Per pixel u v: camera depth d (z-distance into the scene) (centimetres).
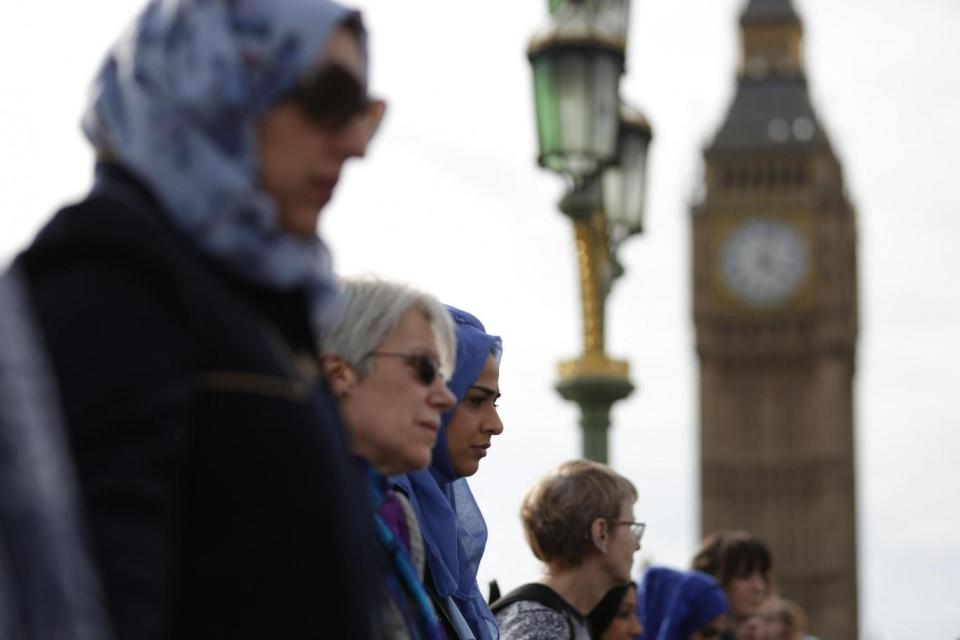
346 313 383
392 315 384
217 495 240
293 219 268
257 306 266
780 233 10019
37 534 209
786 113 10131
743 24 10325
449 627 499
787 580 10081
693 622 834
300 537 243
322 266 273
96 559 215
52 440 214
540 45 1053
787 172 10062
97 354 225
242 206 253
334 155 267
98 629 210
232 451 240
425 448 387
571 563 609
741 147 10062
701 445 10125
